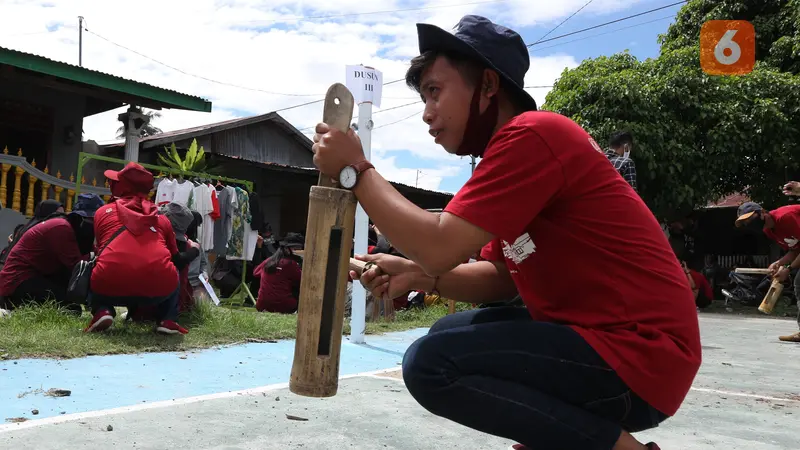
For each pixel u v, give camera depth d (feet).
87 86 33.09
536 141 4.86
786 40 45.29
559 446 5.00
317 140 5.10
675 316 4.94
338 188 5.08
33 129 34.96
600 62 43.80
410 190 47.57
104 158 22.62
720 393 12.65
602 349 4.86
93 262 15.23
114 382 11.05
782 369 16.10
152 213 15.43
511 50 5.38
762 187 44.06
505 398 5.00
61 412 8.98
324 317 5.03
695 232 49.16
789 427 9.95
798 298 21.94
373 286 6.36
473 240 4.80
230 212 26.05
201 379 11.79
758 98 40.98
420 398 5.26
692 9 50.55
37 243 16.67
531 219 4.90
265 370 13.00
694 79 40.52
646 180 39.63
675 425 9.90
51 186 26.89
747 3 47.60
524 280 5.50
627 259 4.98
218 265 28.58
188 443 7.77
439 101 5.41
